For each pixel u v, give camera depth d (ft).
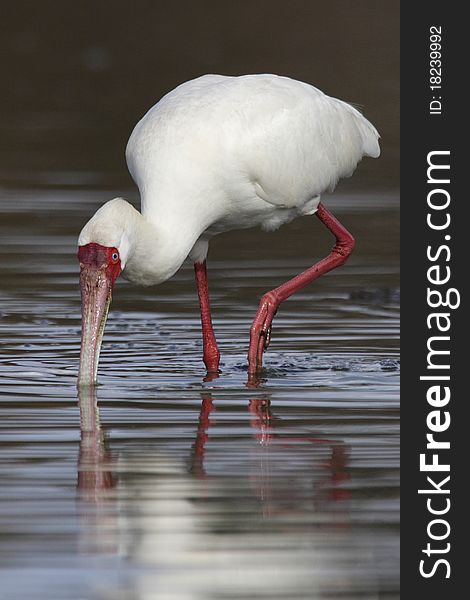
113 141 86.53
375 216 70.59
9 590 25.16
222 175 43.42
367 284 58.18
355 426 36.24
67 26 113.70
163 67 104.12
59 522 28.53
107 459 32.89
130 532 28.04
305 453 33.55
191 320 51.60
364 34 109.60
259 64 103.19
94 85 100.22
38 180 77.46
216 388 41.01
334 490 30.76
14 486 30.73
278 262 61.98
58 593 25.04
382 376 42.55
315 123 45.57
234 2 117.19
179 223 42.70
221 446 34.12
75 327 49.62
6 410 37.70
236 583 25.80
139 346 47.29
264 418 37.09
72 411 37.68
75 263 60.34
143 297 55.77
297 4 116.16
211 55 106.22
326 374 42.93
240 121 43.65
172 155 42.86
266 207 45.27
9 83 100.78
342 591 25.57
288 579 26.00
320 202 47.01
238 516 29.04
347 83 97.30
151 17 115.96
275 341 47.85
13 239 64.34
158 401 39.11
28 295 54.60
